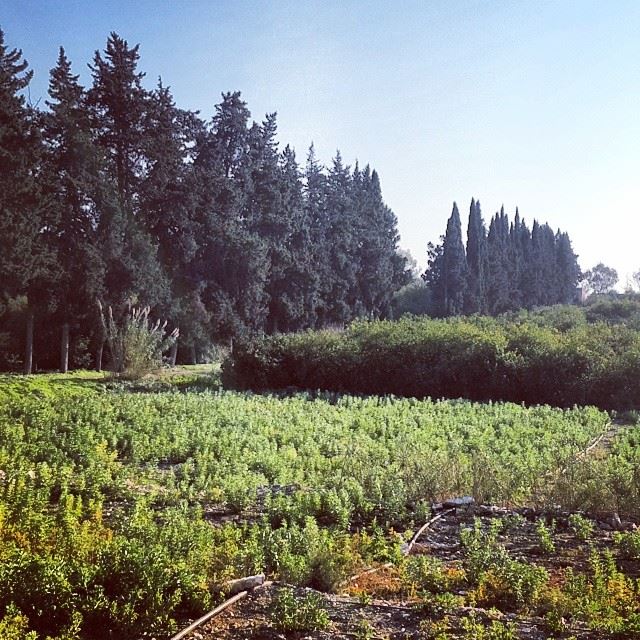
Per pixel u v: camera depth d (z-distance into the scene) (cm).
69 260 3027
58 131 3081
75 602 524
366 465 1134
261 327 4150
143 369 2736
